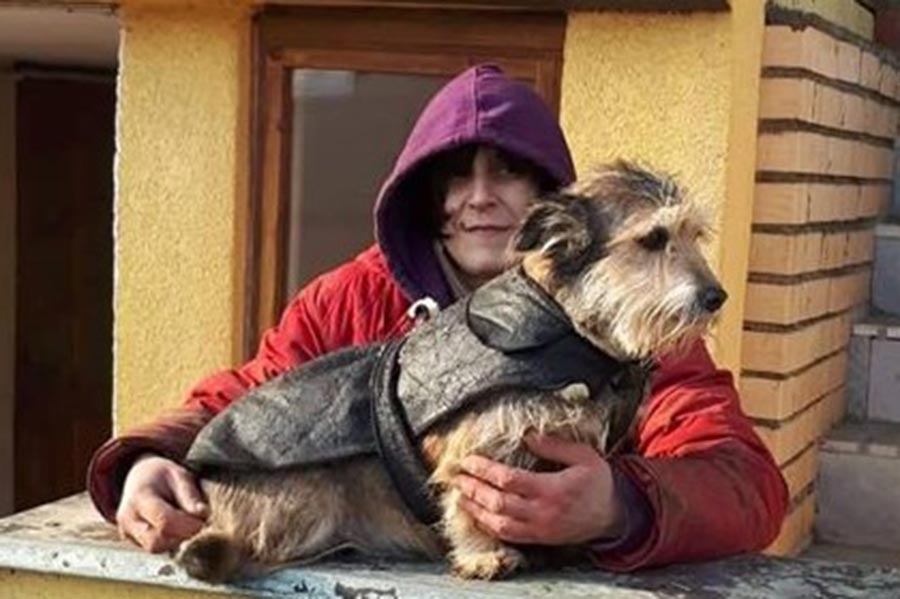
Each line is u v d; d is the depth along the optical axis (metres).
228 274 3.85
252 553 2.09
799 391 4.20
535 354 1.98
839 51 4.38
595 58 3.48
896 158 5.48
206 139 3.84
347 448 2.07
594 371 2.00
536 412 1.96
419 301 2.42
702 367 2.35
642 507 2.03
